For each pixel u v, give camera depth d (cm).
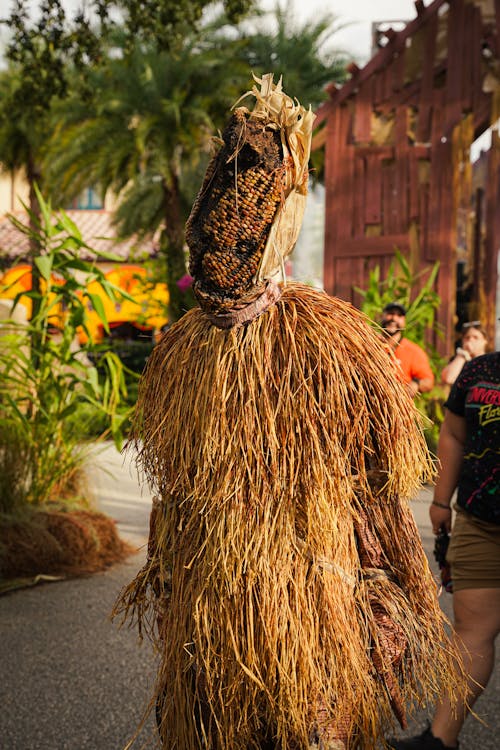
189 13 926
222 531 165
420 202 1209
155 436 187
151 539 193
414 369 707
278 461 166
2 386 632
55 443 616
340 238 1252
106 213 3189
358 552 177
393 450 172
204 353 178
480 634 278
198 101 1931
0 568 531
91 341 603
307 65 2264
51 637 434
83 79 973
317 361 167
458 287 1352
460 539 286
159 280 1494
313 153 1381
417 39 1208
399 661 181
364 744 176
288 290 180
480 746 314
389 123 1228
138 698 361
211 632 169
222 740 169
